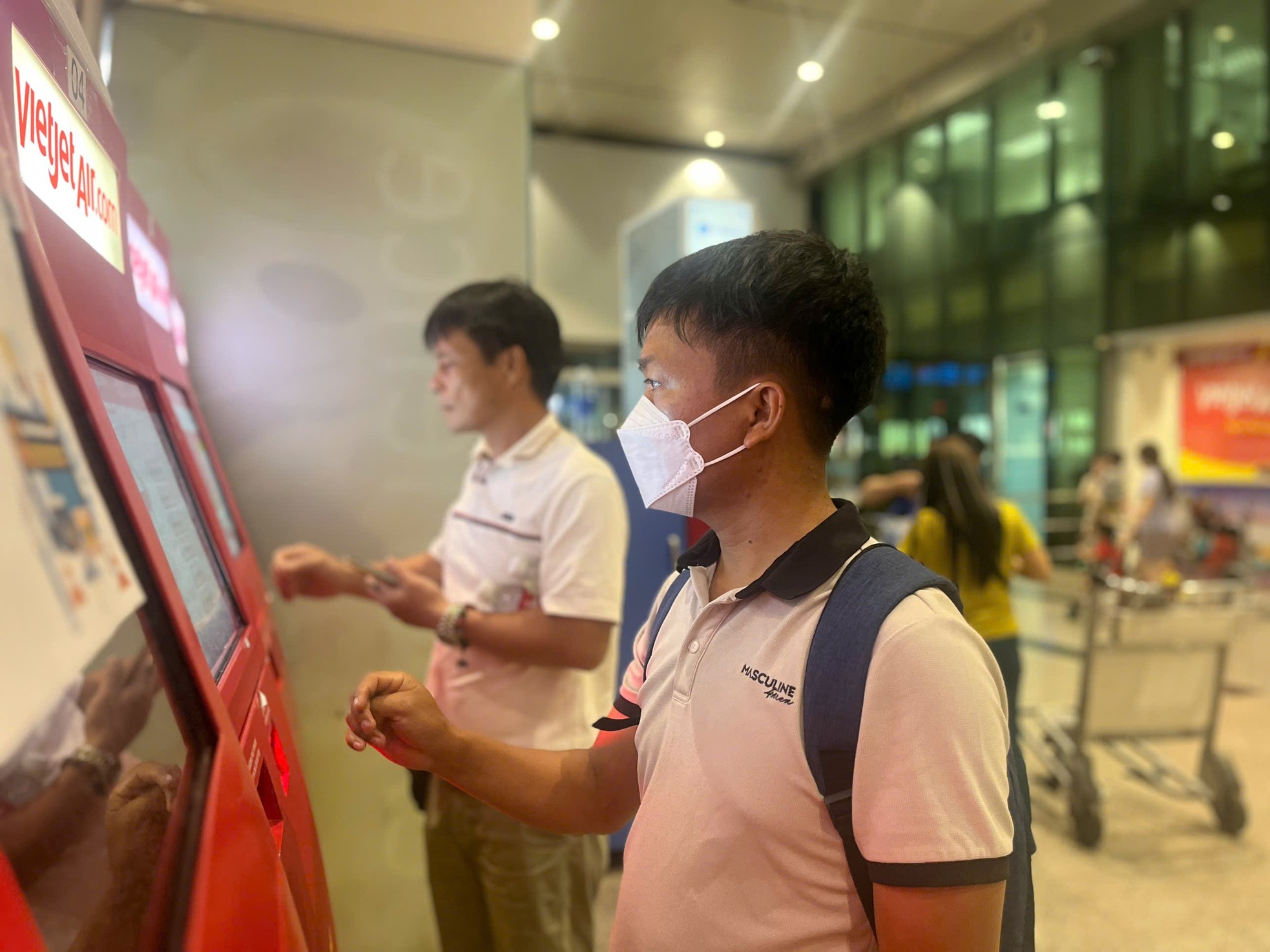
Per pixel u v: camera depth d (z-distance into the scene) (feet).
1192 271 20.79
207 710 1.69
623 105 24.88
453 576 4.78
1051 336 24.20
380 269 7.05
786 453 2.31
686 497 2.42
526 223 7.50
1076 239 23.12
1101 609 8.64
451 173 7.25
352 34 6.92
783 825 2.07
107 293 2.50
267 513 6.72
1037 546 8.28
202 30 6.54
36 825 1.17
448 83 7.23
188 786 1.56
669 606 2.78
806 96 24.59
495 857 4.20
